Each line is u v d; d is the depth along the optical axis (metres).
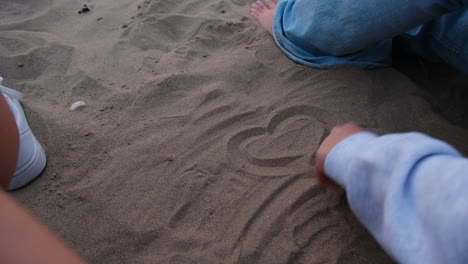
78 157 1.63
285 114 1.80
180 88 1.96
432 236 0.73
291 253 1.27
